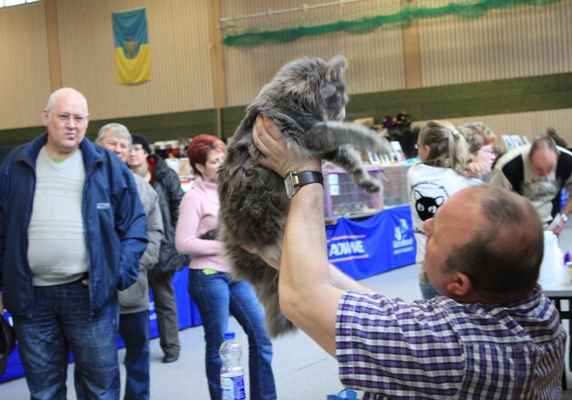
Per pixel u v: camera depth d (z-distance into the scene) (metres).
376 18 17.25
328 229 7.12
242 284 3.34
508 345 1.19
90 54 19.41
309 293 1.33
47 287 2.84
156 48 18.91
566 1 16.03
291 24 17.77
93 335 2.87
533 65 16.42
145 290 3.57
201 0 18.38
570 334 3.87
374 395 1.30
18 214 2.83
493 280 1.22
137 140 4.63
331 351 1.31
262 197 1.99
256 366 3.29
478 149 3.47
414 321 1.24
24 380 4.54
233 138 2.13
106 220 2.90
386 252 8.19
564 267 3.31
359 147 1.90
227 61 18.44
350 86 17.88
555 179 4.06
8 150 19.22
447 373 1.18
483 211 1.23
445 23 16.95
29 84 19.97
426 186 3.26
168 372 4.56
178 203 4.81
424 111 17.28
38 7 19.72
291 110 1.90
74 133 2.86
